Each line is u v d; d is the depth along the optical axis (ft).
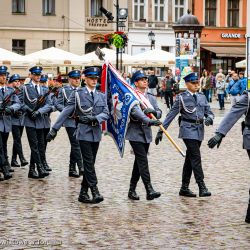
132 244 38.93
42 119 64.28
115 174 64.64
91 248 38.06
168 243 39.14
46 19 251.19
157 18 268.41
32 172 63.05
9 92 63.31
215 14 278.67
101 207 49.42
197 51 164.45
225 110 164.96
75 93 51.67
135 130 51.52
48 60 162.09
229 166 70.44
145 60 173.58
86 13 255.70
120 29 260.21
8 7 247.50
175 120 130.93
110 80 52.90
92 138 51.13
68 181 61.05
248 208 44.24
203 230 42.27
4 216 46.32
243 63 189.37
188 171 53.52
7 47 248.52
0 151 62.08
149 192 51.24
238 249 37.93
